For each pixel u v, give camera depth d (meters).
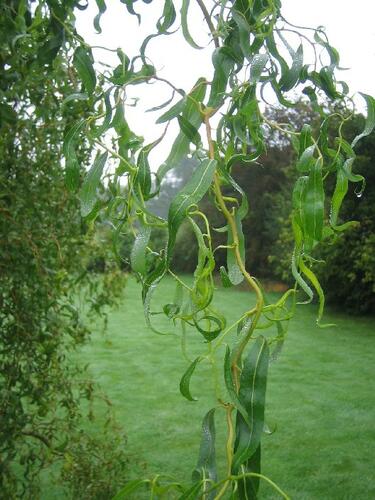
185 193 0.58
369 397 5.03
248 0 0.77
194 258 13.91
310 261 0.68
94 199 0.70
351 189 9.11
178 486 0.61
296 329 8.59
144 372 5.82
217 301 11.27
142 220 0.69
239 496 0.58
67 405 2.35
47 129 1.98
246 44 0.69
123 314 9.14
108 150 0.71
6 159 1.93
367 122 0.69
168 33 0.77
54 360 2.24
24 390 2.08
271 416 4.48
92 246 2.66
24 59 1.40
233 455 0.57
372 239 9.02
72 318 2.27
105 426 2.63
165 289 10.70
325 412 4.59
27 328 2.02
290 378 5.72
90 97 0.86
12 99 1.71
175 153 0.73
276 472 3.41
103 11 0.89
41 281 2.03
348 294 10.27
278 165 14.01
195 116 0.73
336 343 7.59
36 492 2.20
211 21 0.77
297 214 0.63
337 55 0.77
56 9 0.98
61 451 2.27
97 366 6.05
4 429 1.88
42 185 2.04
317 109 0.83
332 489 3.20
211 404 4.75
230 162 0.71
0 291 1.93
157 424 4.26
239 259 0.63
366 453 3.72
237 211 0.67
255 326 0.61
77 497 2.45
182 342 0.68
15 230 1.91
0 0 1.04
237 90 0.69
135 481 0.61
